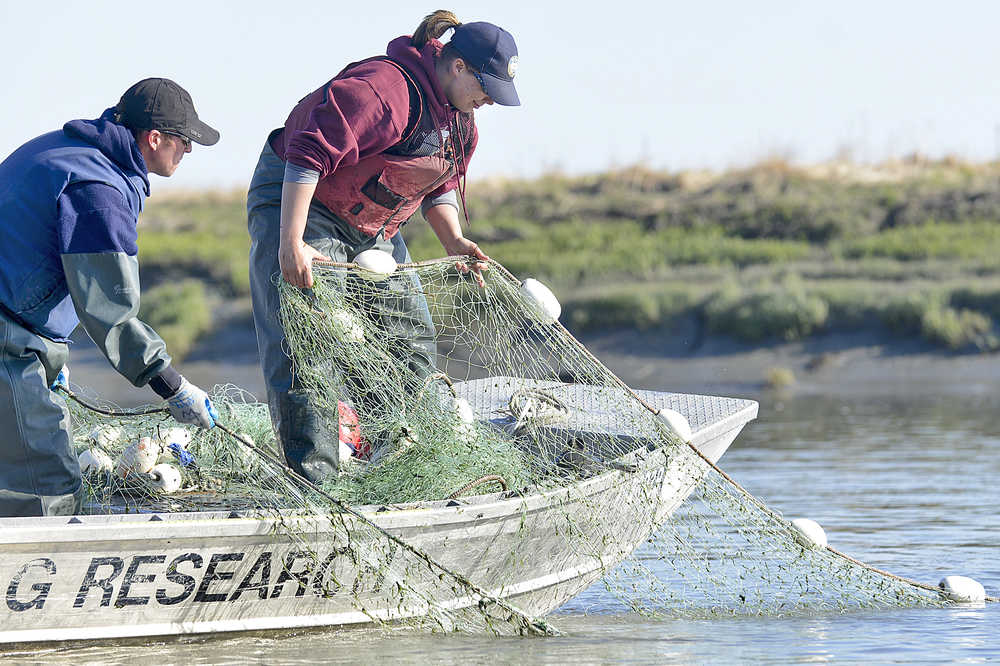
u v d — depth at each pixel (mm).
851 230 138250
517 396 24953
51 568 16312
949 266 110125
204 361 106938
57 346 17891
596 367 23531
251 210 21219
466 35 20500
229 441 20391
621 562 24297
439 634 20328
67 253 17062
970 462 42594
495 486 21453
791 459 44125
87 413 21266
